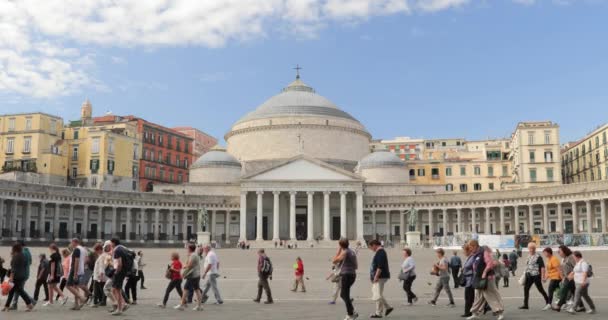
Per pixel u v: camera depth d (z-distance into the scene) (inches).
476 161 6122.1
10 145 5039.4
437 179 6161.4
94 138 5201.8
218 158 5433.1
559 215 4335.6
